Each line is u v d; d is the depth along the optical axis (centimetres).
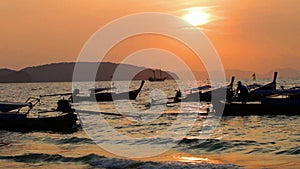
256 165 1897
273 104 3709
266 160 2014
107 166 1947
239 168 1772
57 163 2102
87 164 2031
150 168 1833
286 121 3612
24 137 3083
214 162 1967
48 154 2297
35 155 2306
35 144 2755
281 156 2098
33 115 4644
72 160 2141
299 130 3083
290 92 3772
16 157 2286
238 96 3866
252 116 3756
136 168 1862
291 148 2289
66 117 3309
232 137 2836
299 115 3672
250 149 2328
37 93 11619
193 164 1867
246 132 3080
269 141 2588
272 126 3347
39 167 2030
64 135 3142
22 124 3306
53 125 3297
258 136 2853
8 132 3319
